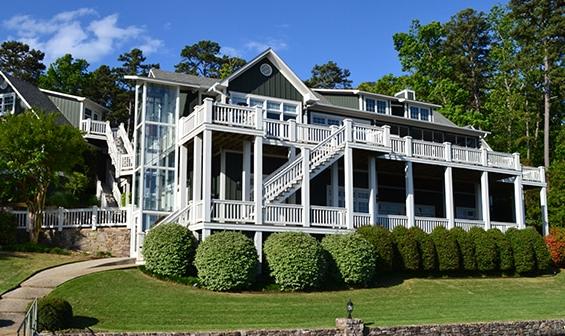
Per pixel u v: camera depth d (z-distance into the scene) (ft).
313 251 68.54
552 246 95.30
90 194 114.11
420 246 81.15
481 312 63.46
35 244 82.99
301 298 64.59
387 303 65.31
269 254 69.10
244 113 76.74
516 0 165.17
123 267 71.15
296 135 85.71
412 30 191.21
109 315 52.75
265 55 94.27
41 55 204.95
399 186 107.45
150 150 85.92
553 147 168.45
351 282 71.82
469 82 188.85
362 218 83.25
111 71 213.05
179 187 81.51
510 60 175.42
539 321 60.23
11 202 90.22
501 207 122.62
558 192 127.54
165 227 68.23
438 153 94.12
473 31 190.80
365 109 111.34
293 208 76.64
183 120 82.99
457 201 114.73
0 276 65.05
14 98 118.93
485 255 86.22
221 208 72.02
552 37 159.33
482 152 99.14
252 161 88.58
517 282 84.33
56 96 131.23
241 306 59.06
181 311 55.52
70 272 67.51
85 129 116.98
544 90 165.17
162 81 87.40
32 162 81.97
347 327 51.57
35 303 46.06
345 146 82.94
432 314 61.00
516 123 171.22
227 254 64.90
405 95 118.42
